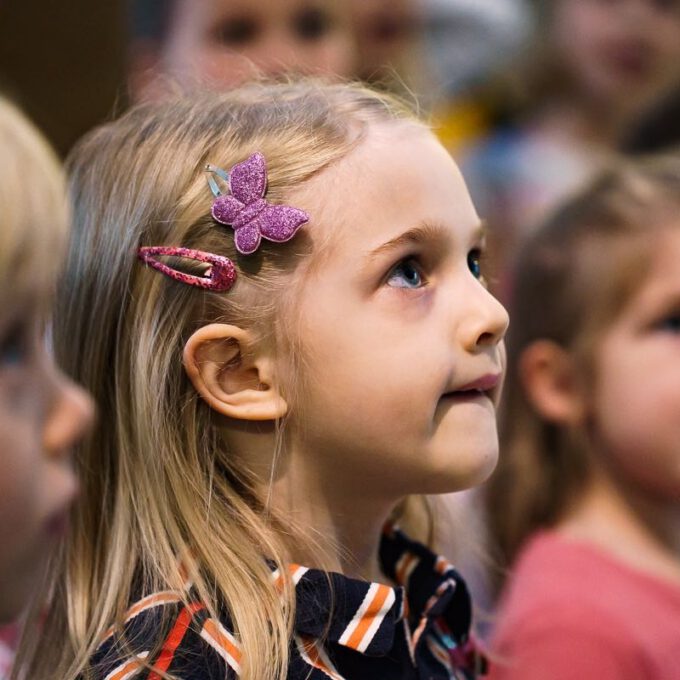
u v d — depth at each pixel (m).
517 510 4.16
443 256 2.57
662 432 3.77
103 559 2.70
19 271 1.66
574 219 4.21
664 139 5.80
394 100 2.89
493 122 6.44
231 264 2.52
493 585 4.11
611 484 3.91
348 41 4.82
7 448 1.69
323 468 2.56
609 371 3.89
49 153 1.89
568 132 6.45
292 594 2.47
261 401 2.54
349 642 2.48
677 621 3.59
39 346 1.77
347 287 2.48
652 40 6.43
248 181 2.53
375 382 2.46
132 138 2.80
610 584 3.62
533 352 4.16
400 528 3.07
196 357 2.54
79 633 2.63
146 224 2.63
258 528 2.55
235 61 4.46
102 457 2.72
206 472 2.59
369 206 2.51
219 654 2.41
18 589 1.74
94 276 2.71
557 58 6.57
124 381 2.66
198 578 2.51
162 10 4.71
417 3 5.61
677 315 3.85
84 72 4.42
